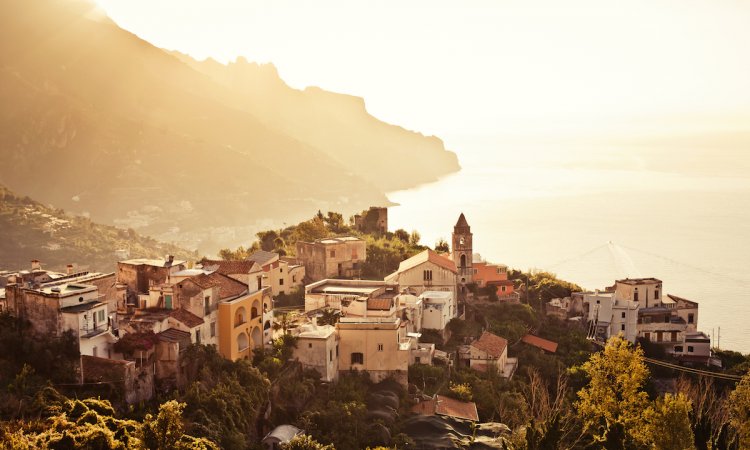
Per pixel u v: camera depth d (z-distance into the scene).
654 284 173.00
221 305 109.81
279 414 107.44
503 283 177.75
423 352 131.75
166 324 102.75
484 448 107.06
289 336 118.56
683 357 168.38
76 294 95.00
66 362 92.19
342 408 108.31
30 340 93.56
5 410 83.25
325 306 142.38
